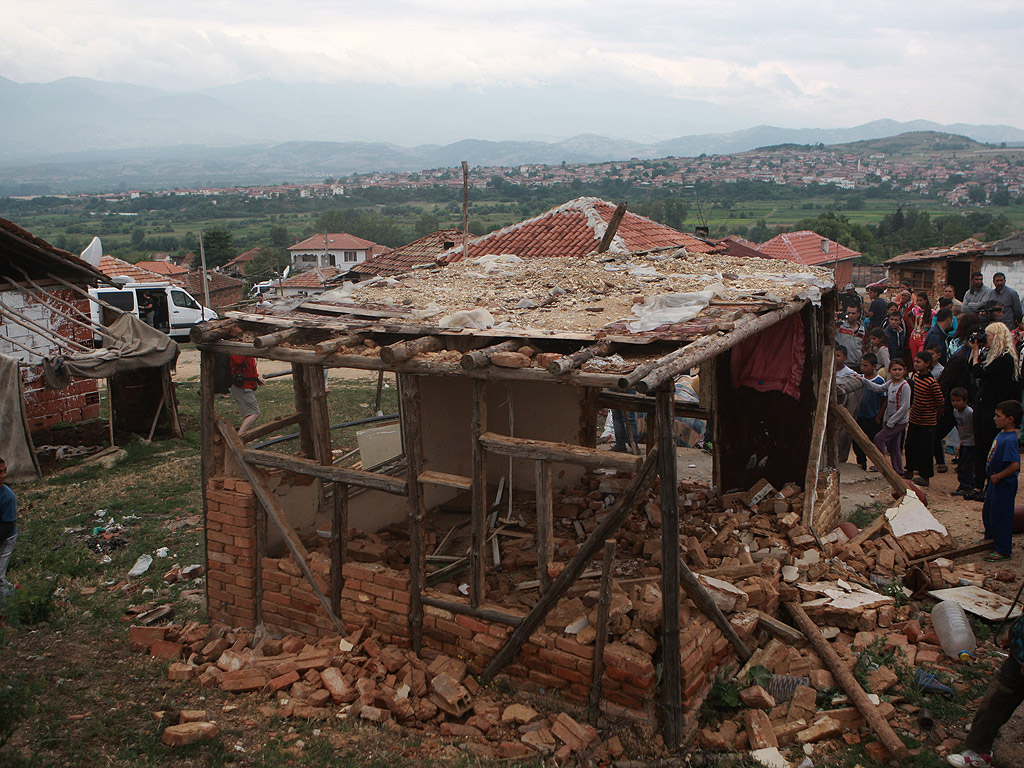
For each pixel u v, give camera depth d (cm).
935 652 609
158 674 612
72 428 1521
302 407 754
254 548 674
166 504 1048
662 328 575
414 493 593
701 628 549
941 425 1065
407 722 548
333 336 646
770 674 571
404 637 614
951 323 1267
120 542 913
